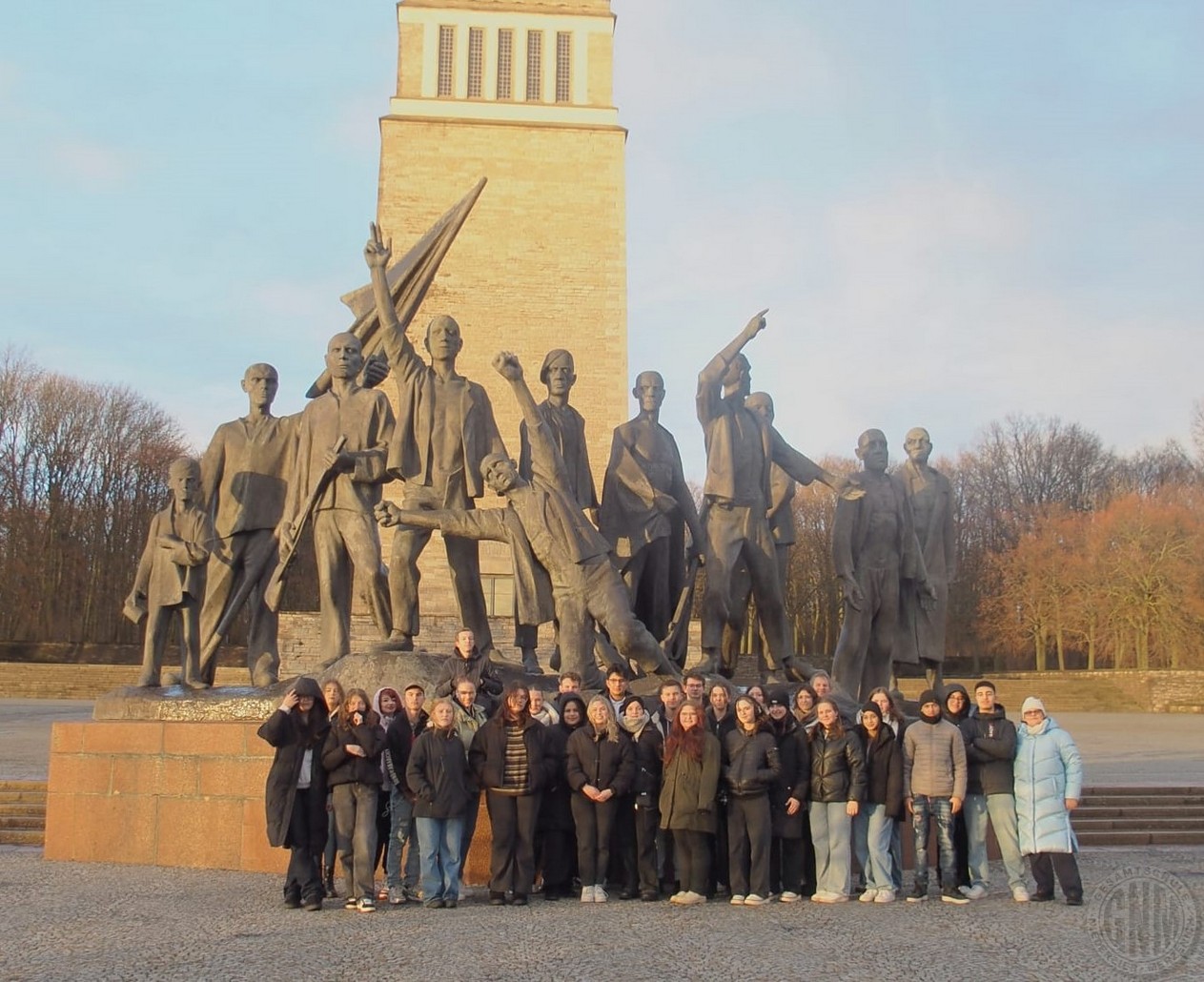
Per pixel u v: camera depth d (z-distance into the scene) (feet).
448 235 54.44
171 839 41.09
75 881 37.81
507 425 153.69
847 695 46.03
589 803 34.83
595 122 162.09
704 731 34.83
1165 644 186.80
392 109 161.48
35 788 56.13
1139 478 252.21
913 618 53.26
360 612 119.03
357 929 30.73
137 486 221.66
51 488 214.48
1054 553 197.57
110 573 217.15
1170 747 93.40
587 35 166.40
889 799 36.04
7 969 26.48
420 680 40.24
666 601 49.52
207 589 47.55
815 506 205.46
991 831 47.60
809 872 37.83
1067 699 166.09
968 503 248.73
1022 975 26.53
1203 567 185.37
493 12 166.71
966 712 38.24
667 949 28.55
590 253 158.51
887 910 34.45
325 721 34.14
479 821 38.22
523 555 41.42
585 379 155.22
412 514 41.52
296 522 43.52
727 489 48.67
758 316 49.98
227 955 27.71
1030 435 254.68
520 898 34.30
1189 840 54.13
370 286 54.19
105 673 164.45
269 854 39.65
